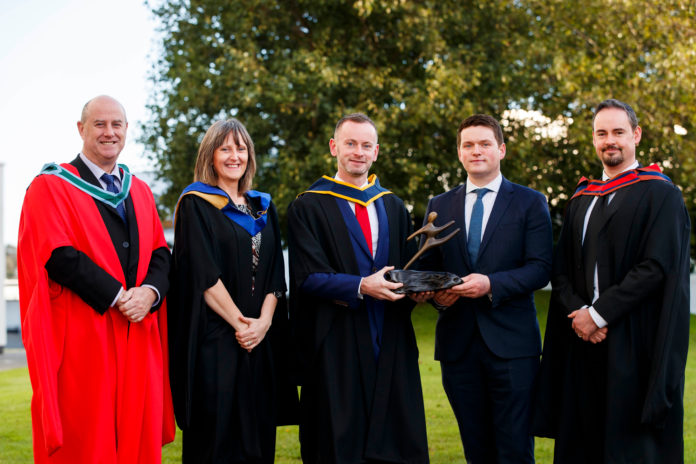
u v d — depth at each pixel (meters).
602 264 3.15
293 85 10.33
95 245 3.00
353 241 3.30
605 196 3.24
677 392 3.00
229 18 10.84
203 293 3.15
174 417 3.31
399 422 3.22
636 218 3.11
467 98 10.73
